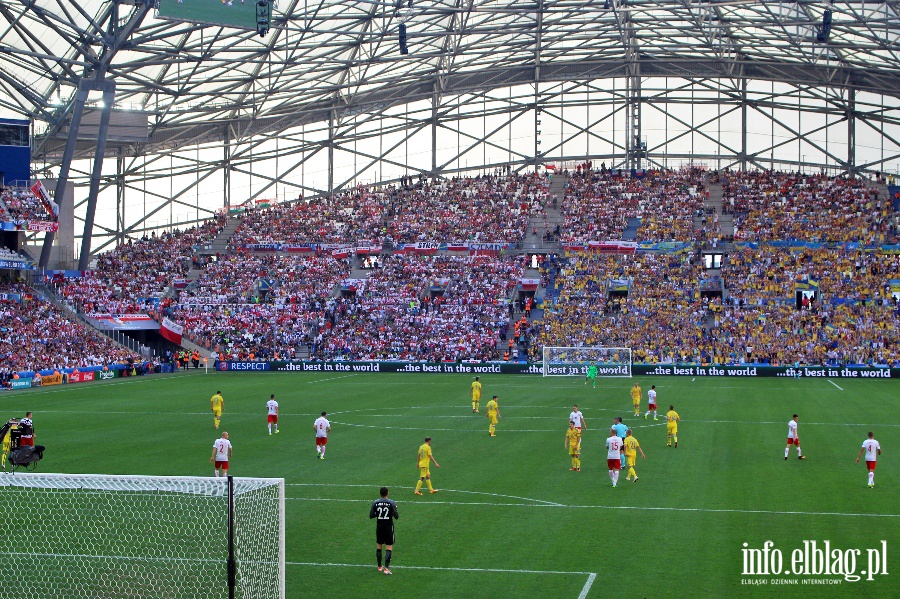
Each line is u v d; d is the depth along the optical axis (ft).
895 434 148.66
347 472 120.16
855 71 329.31
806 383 236.02
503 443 143.23
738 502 101.30
